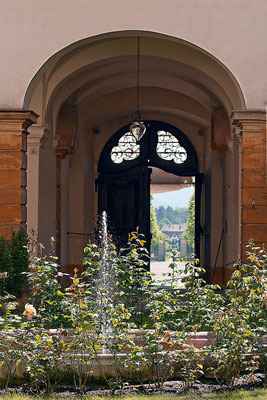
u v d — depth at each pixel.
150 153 22.45
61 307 6.93
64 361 6.92
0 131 11.64
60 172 16.58
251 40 11.84
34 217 13.77
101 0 11.77
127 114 21.53
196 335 7.48
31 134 13.88
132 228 22.30
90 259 7.25
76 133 16.56
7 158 11.63
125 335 6.83
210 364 7.27
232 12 11.84
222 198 19.45
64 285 18.30
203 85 16.83
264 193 11.85
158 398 6.38
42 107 13.94
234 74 11.83
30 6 11.80
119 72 16.75
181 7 11.80
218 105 16.36
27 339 6.80
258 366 7.17
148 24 11.74
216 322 7.00
